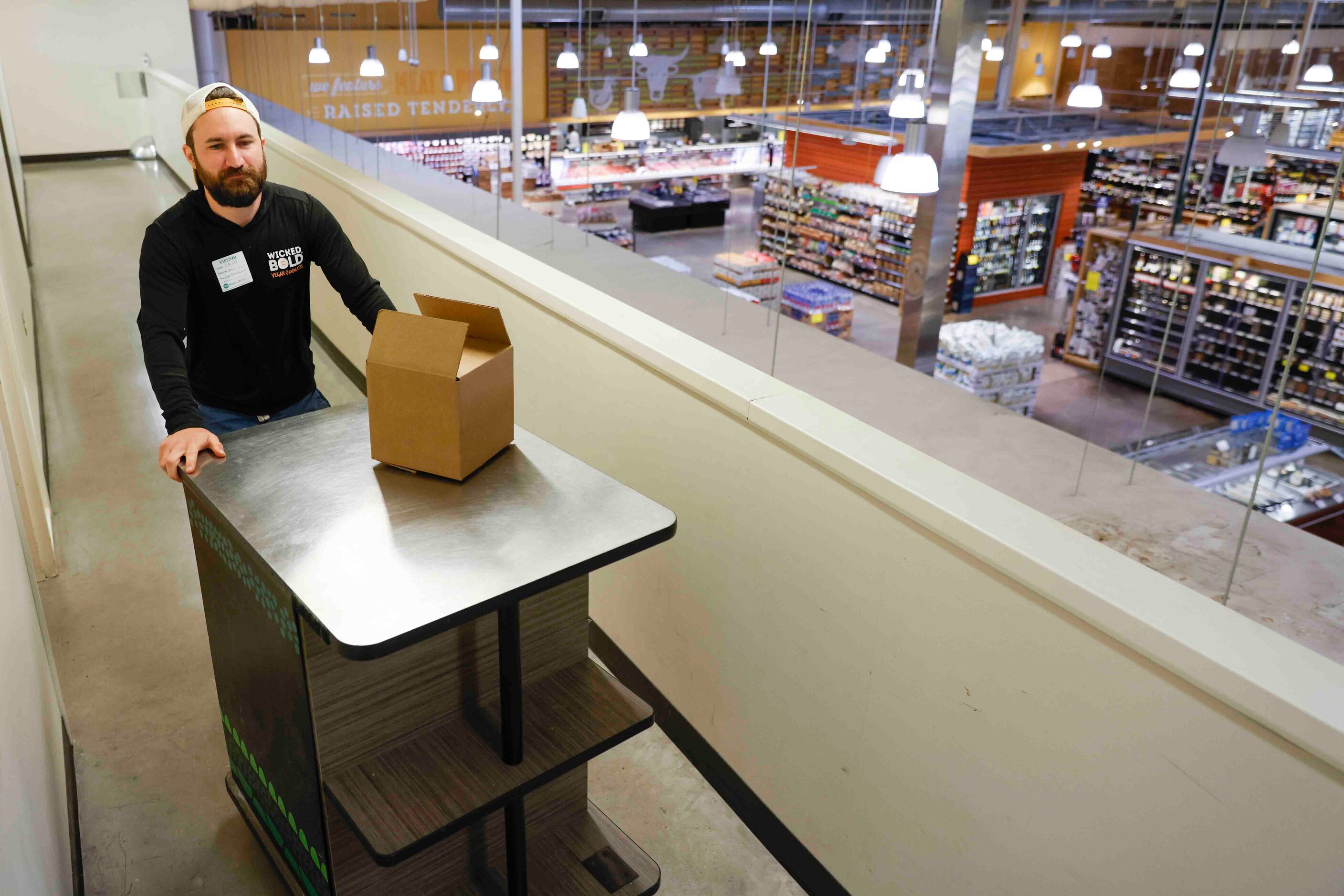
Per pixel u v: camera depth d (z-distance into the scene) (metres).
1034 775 1.23
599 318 2.05
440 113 12.77
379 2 11.90
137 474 3.26
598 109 13.13
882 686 1.47
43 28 10.12
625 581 2.19
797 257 12.13
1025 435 2.45
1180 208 3.99
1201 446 4.18
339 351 4.21
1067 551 1.16
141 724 2.10
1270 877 0.97
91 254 6.29
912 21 6.89
